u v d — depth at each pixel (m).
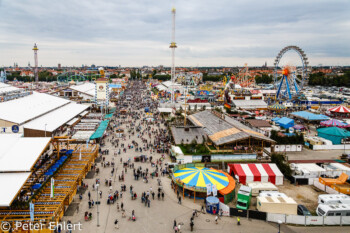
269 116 120.75
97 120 97.69
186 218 38.84
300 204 42.06
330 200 40.97
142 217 38.91
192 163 55.12
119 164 60.97
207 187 41.50
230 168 54.78
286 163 55.50
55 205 37.59
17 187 35.91
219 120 79.12
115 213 39.81
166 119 112.75
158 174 55.62
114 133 89.94
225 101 128.00
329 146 75.00
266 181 50.88
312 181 51.62
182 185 45.28
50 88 190.50
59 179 46.38
